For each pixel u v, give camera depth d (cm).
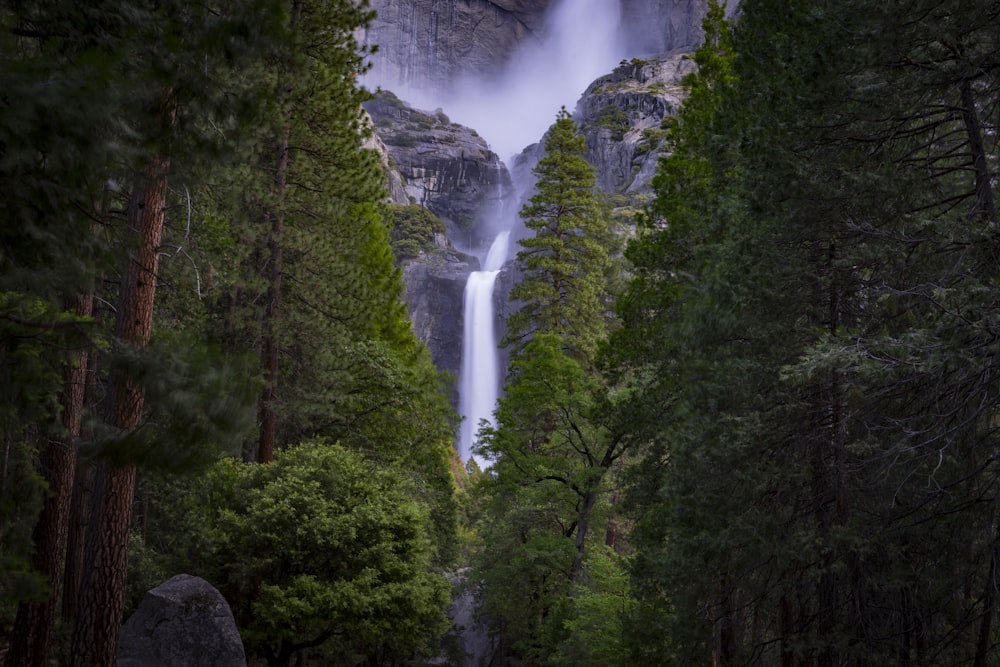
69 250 568
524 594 2848
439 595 1869
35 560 1278
